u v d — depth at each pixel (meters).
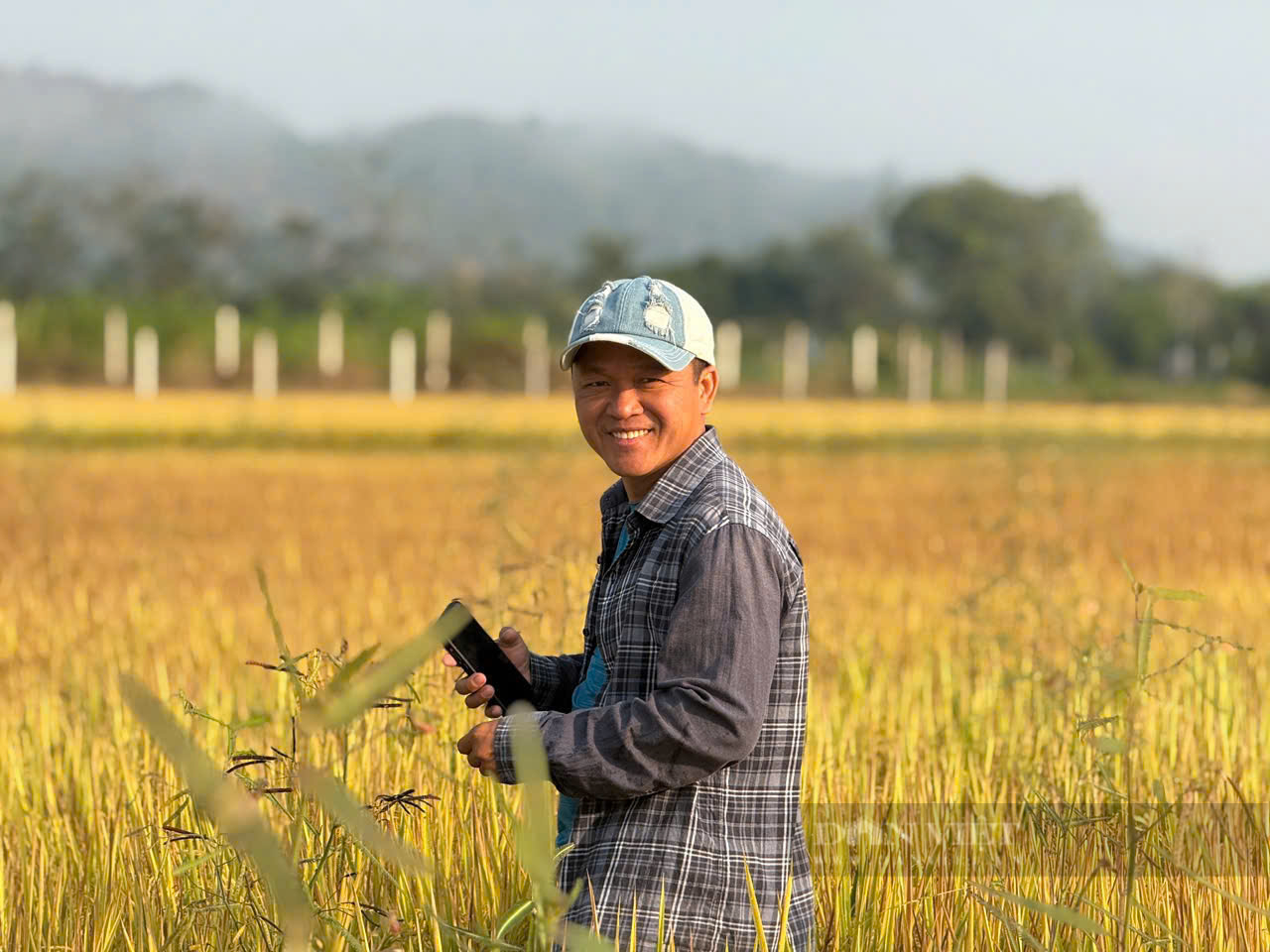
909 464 32.91
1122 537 16.77
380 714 5.04
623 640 3.34
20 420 37.38
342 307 86.94
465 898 4.05
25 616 10.13
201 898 3.82
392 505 21.06
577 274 131.25
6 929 4.20
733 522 3.26
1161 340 125.81
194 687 7.71
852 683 7.53
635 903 3.23
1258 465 33.84
